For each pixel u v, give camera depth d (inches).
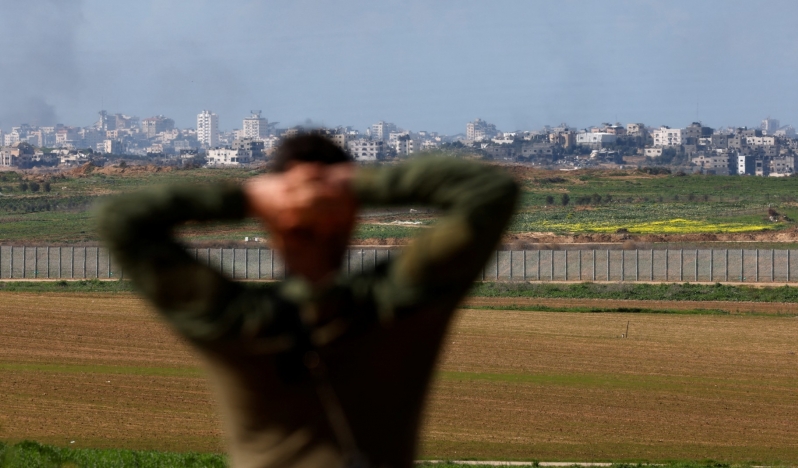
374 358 211.8
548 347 2728.8
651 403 2047.2
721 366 2501.2
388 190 198.1
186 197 195.2
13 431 1670.8
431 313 207.5
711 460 1561.3
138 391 2044.8
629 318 3331.7
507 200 195.6
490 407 1957.4
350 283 202.8
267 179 205.5
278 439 215.2
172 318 198.8
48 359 2421.3
